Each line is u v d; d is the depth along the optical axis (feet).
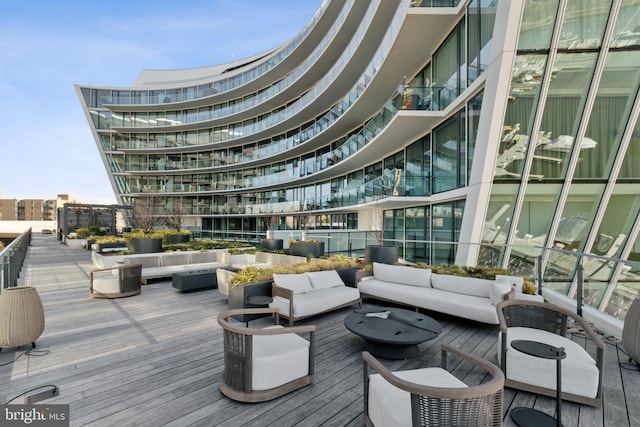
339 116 51.42
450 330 16.16
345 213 59.36
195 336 15.16
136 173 101.65
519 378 10.10
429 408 6.28
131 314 18.83
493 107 21.76
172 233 58.13
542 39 20.34
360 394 10.06
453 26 29.73
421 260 36.78
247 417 8.80
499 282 16.57
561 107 21.42
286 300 16.67
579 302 16.99
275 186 79.36
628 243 22.82
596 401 9.27
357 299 19.74
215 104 103.40
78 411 9.04
